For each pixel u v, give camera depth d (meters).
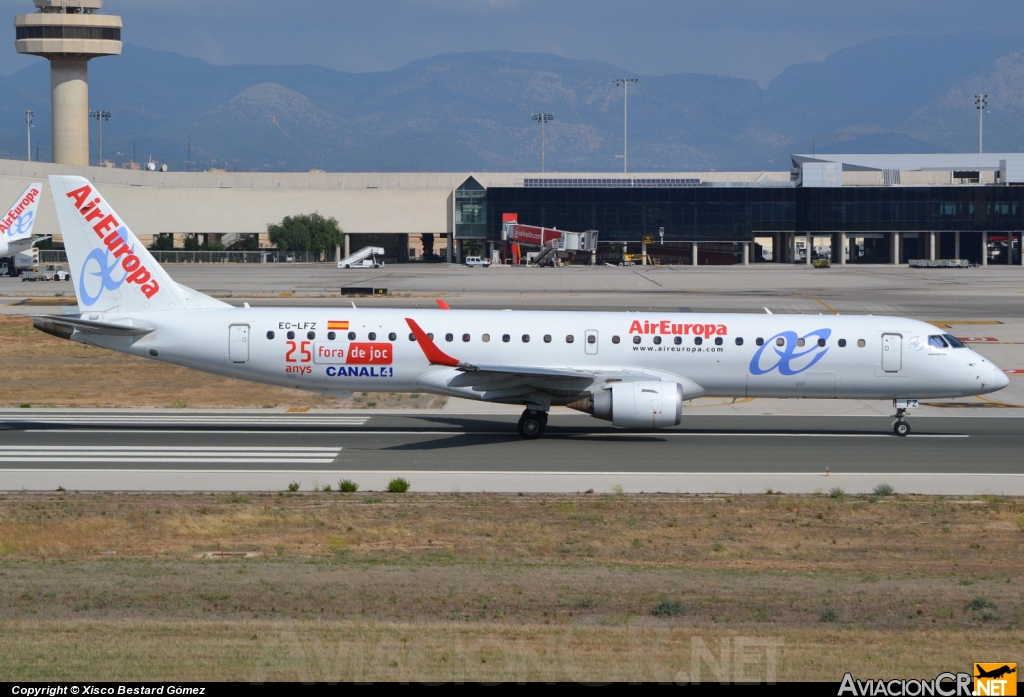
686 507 117.25
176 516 109.75
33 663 59.59
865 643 67.50
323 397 198.38
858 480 133.75
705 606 76.38
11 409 183.62
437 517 111.00
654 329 161.88
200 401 193.50
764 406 196.50
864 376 162.12
